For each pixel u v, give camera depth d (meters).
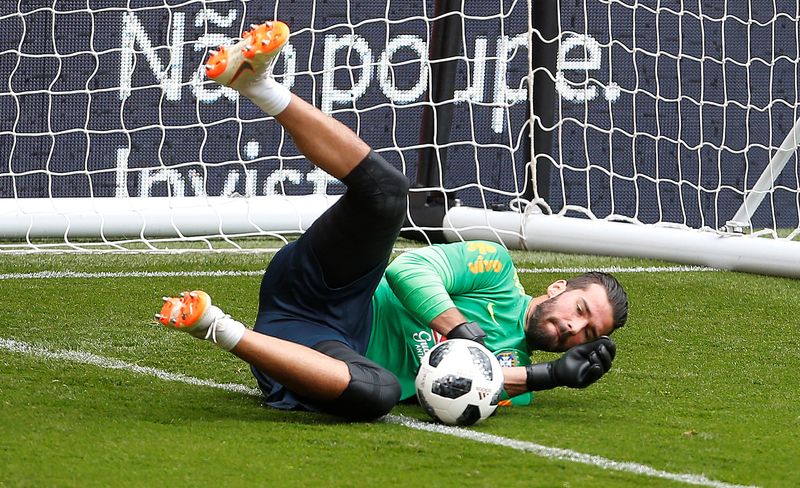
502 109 26.02
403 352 11.83
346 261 11.24
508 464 9.33
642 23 26.91
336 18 25.78
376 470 9.03
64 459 8.99
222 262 20.78
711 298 18.92
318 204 23.52
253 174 25.83
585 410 11.88
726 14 26.72
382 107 26.06
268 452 9.46
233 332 10.10
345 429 10.38
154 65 25.53
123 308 16.64
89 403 11.18
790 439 10.70
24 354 13.60
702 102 25.61
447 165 26.06
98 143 25.55
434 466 9.20
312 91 25.61
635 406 12.19
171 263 20.55
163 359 13.80
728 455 9.97
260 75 10.41
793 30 27.77
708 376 14.05
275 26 10.23
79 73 25.38
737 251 21.12
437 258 11.72
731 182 27.70
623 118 26.83
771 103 25.34
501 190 26.12
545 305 11.55
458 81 25.86
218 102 25.69
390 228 11.05
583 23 26.41
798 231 25.09
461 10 24.39
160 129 25.66
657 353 15.28
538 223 22.62
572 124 26.52
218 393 12.12
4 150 25.25
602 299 11.44
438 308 11.27
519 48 25.84
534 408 11.90
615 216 23.12
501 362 11.63
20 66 25.19
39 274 19.02
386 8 25.39
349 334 11.58
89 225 22.39
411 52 26.03
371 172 10.76
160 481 8.54
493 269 11.89
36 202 22.73
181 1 25.50
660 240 21.89
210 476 8.72
